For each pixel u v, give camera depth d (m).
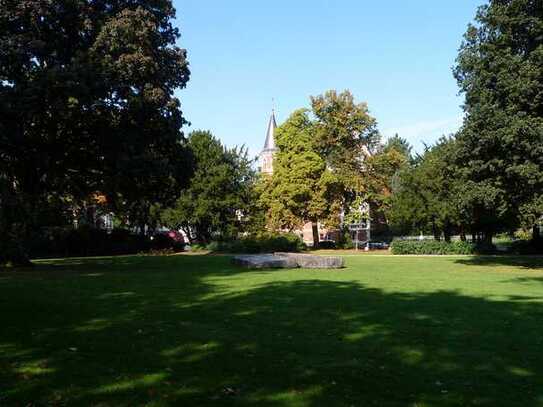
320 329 9.48
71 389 5.94
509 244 44.34
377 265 27.03
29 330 9.21
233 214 52.19
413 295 14.27
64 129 24.36
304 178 49.97
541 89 23.23
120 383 6.17
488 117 24.14
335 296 13.98
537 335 9.04
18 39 22.23
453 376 6.61
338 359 7.38
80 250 40.47
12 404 5.44
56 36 24.28
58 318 10.45
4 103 21.02
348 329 9.48
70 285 16.59
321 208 50.41
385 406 5.48
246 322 10.14
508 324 10.01
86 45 25.17
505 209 24.66
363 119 51.78
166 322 10.09
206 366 6.96
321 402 5.58
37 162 24.27
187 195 49.50
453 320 10.41
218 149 50.66
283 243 45.94
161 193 28.98
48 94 21.34
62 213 39.91
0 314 10.85
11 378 6.34
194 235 56.88
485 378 6.54
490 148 24.44
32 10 22.56
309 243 65.75
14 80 23.33
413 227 47.59
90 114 23.42
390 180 54.12
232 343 8.31
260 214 52.47
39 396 5.69
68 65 22.94
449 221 41.97
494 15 25.41
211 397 5.71
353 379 6.44
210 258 33.88
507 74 24.00
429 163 43.69
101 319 10.39
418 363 7.21
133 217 47.81
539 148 22.47
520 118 23.28
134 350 7.80
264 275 20.56
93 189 29.39
